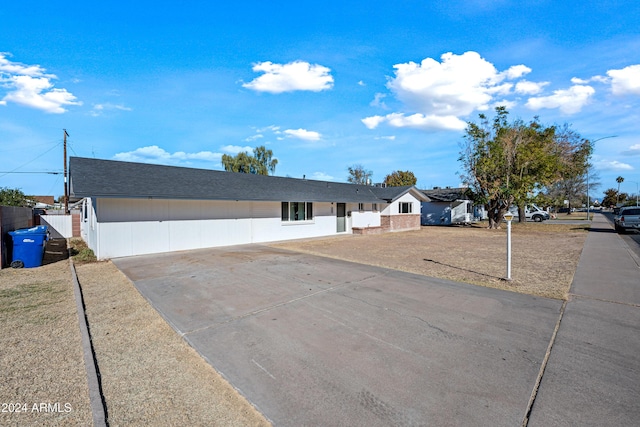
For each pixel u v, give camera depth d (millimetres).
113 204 11523
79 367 3719
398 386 3293
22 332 4719
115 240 11539
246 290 6902
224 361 3830
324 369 3635
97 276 8578
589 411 2887
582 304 5961
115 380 3438
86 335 4492
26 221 14008
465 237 19500
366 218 23391
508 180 25344
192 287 7188
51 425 2736
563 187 49062
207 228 14133
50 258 11672
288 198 16531
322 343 4297
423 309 5664
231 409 2951
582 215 54406
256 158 45688
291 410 2924
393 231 24078
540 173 25281
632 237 18078
